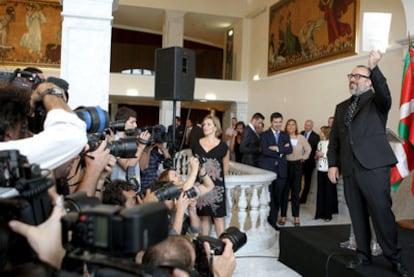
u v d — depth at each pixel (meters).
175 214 1.89
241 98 11.88
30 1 10.75
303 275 3.38
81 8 2.59
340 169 3.07
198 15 12.22
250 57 11.85
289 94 9.41
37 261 0.76
